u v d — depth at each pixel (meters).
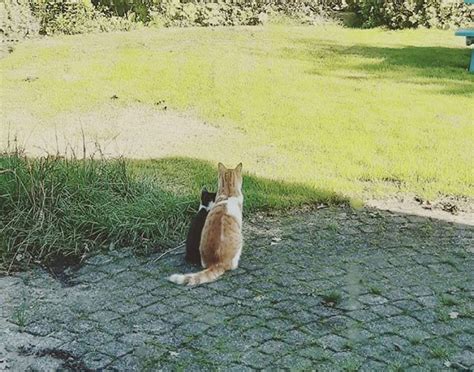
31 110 6.39
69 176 4.25
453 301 3.42
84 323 3.25
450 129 5.80
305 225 4.24
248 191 4.59
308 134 5.74
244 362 2.98
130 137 5.75
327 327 3.21
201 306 3.37
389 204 4.55
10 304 3.40
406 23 9.94
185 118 6.20
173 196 4.32
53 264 3.79
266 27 10.26
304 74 7.41
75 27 9.95
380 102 6.46
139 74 7.47
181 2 11.09
